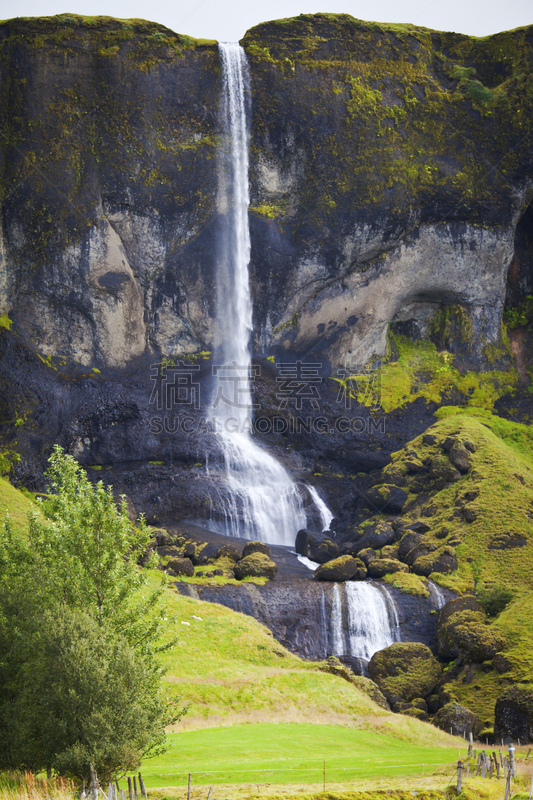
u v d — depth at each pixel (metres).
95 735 17.66
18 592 21.19
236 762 26.61
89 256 72.44
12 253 71.56
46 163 70.88
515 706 37.78
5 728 19.27
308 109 75.31
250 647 46.75
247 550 60.72
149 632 22.75
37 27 71.06
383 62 77.25
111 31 72.19
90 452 71.88
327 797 20.89
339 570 56.84
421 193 77.12
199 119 74.50
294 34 76.44
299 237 76.56
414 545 59.72
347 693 41.22
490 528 59.81
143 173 72.94
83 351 75.06
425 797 21.47
